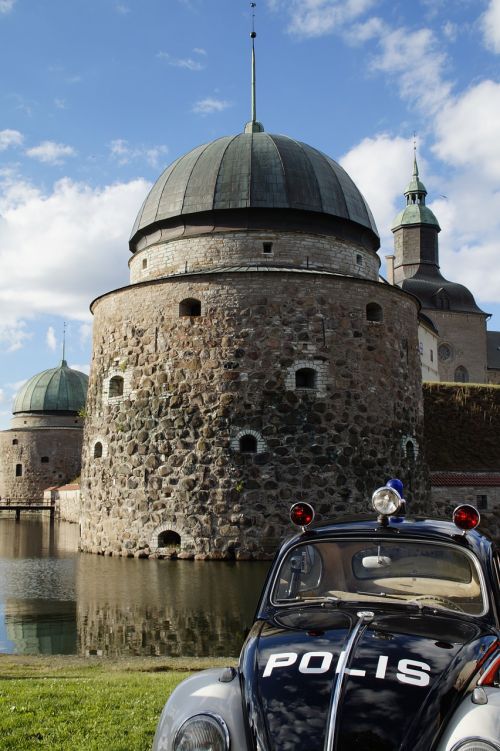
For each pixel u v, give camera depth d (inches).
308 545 259.8
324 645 203.8
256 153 1307.8
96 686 384.2
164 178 1376.7
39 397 3051.2
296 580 254.4
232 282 1164.5
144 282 1211.2
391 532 255.0
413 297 1298.0
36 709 329.7
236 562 1072.2
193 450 1131.9
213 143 1378.0
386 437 1192.8
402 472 1210.0
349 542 257.9
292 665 196.7
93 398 1280.8
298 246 1253.1
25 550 1318.9
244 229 1249.4
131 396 1197.7
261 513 1103.0
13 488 2960.1
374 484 1158.3
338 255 1284.4
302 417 1135.0
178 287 1184.2
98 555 1193.4
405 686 185.2
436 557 247.9
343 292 1190.3
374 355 1203.2
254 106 1502.2
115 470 1199.6
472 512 248.5
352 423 1159.0
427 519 269.1
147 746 282.2
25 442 2970.0
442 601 240.1
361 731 174.9
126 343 1221.7
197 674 216.1
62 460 2965.1
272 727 180.9
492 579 236.1
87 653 555.2
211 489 1114.7
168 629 636.1
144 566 1043.9
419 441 1277.1
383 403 1200.2
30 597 792.3
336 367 1164.5
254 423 1127.0
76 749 277.6
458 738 175.8
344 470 1138.7
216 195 1270.9
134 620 672.4
